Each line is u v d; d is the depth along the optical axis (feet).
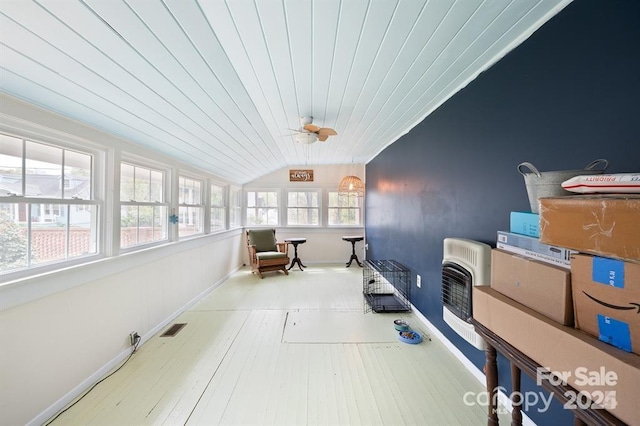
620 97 3.29
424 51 5.17
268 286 13.48
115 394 5.47
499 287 3.66
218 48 4.45
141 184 8.22
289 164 18.86
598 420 2.14
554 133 4.19
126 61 4.19
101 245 6.34
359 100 7.55
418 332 8.33
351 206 19.62
